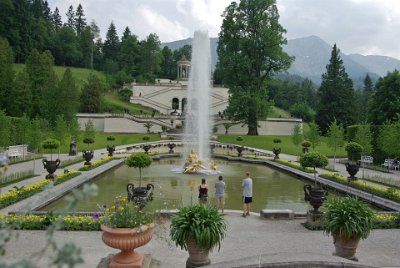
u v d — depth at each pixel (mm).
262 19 58719
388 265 9281
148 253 10062
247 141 57438
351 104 74062
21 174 22703
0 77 57250
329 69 77688
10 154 31578
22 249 10008
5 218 11859
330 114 72688
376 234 12180
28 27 109500
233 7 60062
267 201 19125
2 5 101500
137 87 98125
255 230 12773
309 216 13148
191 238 8438
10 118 34531
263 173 29953
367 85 129250
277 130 75438
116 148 45781
